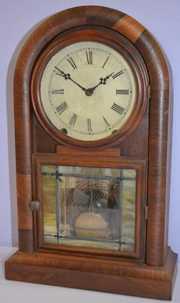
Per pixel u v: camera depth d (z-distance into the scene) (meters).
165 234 1.21
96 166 1.20
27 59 1.17
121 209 1.23
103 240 1.25
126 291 1.20
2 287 1.25
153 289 1.17
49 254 1.28
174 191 1.38
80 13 1.12
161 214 1.17
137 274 1.18
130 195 1.21
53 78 1.18
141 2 1.30
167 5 1.28
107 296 1.20
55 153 1.22
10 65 1.45
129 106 1.14
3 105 1.48
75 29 1.14
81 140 1.19
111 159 1.18
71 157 1.21
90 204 1.26
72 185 1.25
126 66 1.12
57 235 1.29
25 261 1.27
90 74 1.16
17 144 1.23
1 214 1.56
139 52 1.10
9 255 1.49
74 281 1.24
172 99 1.26
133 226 1.22
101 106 1.16
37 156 1.24
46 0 1.38
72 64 1.16
